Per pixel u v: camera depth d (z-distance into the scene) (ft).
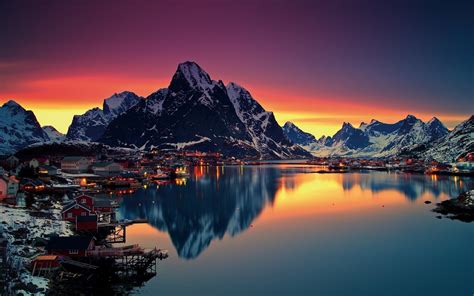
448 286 265.75
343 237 379.96
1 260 258.16
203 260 318.45
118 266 286.66
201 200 619.26
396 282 272.10
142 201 604.90
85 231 360.07
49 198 495.00
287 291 258.98
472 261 309.63
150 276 282.56
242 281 275.59
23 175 630.74
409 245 351.46
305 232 400.67
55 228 351.67
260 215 493.36
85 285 251.80
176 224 444.96
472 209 495.41
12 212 386.32
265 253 335.26
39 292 228.63
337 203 578.25
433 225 422.41
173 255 330.54
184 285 266.77
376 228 412.98
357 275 284.61
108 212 440.45
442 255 324.39
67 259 277.85
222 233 402.93
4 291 220.43
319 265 305.12
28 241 299.79
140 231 411.34
